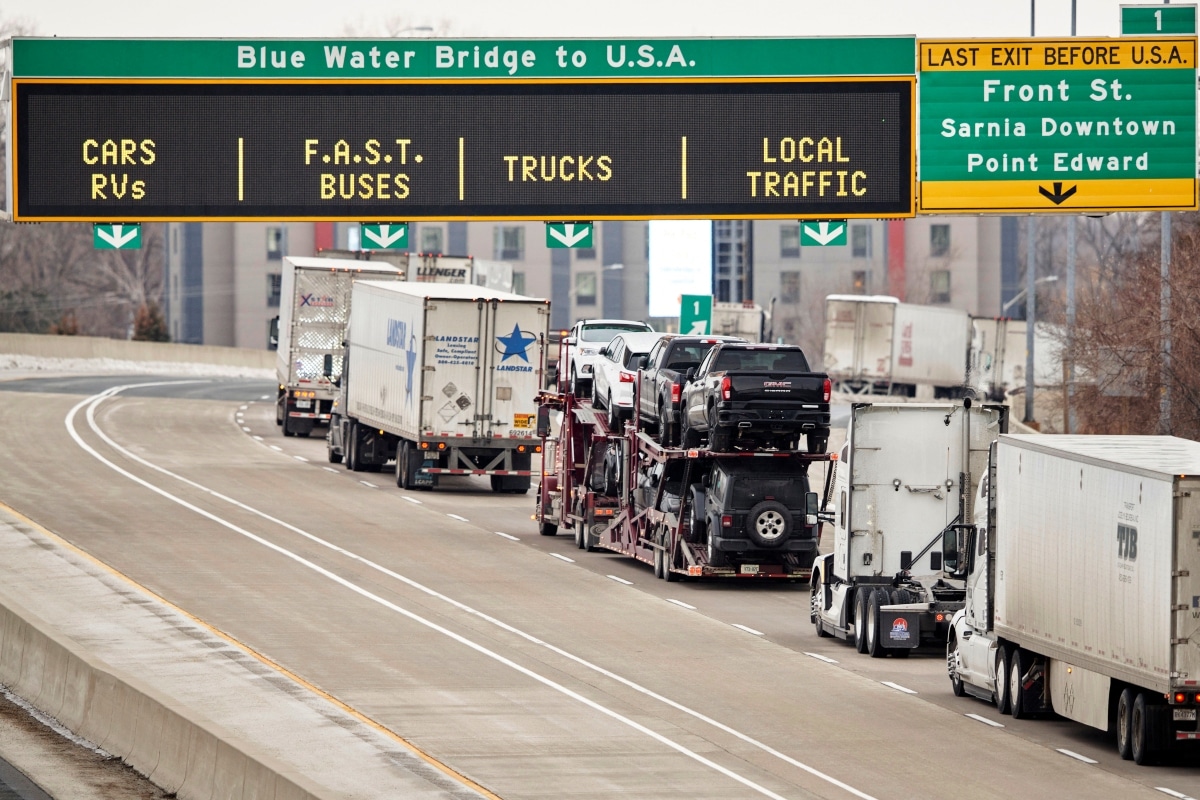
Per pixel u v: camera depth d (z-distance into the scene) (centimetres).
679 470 12256
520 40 9669
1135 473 6969
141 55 9681
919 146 9750
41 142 9681
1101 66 9788
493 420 16800
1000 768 6938
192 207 9725
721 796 6306
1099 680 7338
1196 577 6719
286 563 12094
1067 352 17938
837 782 6600
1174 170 9825
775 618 10906
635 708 7962
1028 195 9794
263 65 9694
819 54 9669
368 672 8594
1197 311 15675
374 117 9706
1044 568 7706
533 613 10638
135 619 9831
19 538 12594
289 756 6750
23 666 7875
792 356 11894
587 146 9694
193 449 19538
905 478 10000
